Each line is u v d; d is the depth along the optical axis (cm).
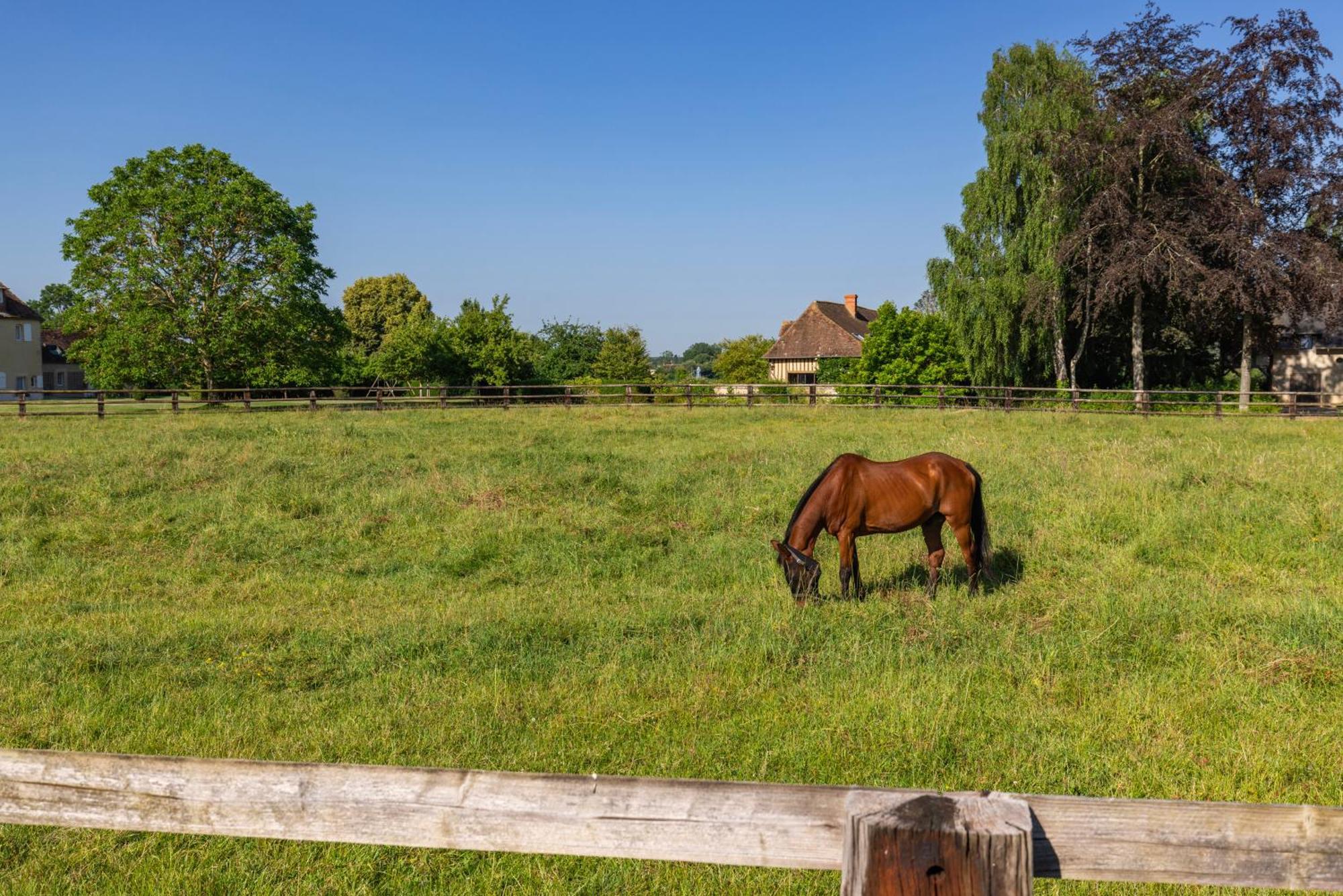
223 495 1364
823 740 525
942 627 741
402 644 739
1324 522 1037
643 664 682
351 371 4253
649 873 394
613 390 3716
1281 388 4300
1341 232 3462
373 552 1147
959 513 841
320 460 1675
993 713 565
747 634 738
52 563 1092
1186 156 3238
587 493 1405
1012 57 3709
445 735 547
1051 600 816
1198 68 3378
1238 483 1257
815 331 5953
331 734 550
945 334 4150
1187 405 2955
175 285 3591
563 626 780
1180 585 858
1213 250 3322
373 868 405
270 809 226
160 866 404
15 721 579
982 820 185
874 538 1092
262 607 908
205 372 3647
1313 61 3222
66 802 233
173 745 535
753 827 206
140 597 968
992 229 3719
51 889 389
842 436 2059
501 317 4153
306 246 3825
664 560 1072
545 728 559
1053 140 3475
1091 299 3538
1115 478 1308
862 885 187
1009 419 2542
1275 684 609
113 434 2111
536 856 412
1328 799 445
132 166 3675
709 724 562
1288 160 3362
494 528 1216
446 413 2883
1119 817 198
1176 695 592
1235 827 195
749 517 1240
